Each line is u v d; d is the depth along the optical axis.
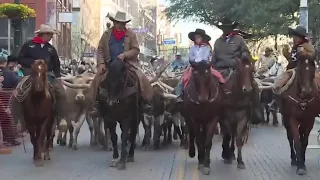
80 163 12.91
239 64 11.84
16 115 12.40
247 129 12.18
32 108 12.00
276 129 21.17
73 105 15.26
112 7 76.94
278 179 10.95
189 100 11.49
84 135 19.20
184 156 14.04
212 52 12.19
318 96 11.28
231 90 11.88
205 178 11.09
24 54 12.99
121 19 12.30
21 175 11.39
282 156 14.06
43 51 13.00
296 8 34.00
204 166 11.59
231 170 12.00
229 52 12.45
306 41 11.98
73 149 15.34
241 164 12.17
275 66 20.81
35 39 13.06
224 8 37.97
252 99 12.14
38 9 37.75
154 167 12.36
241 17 35.56
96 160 13.38
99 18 72.19
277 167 12.37
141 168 12.23
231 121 12.12
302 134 11.88
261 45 42.62
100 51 12.39
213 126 11.59
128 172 11.71
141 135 18.80
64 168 12.23
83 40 54.62
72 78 15.38
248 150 15.22
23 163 12.94
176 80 16.45
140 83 12.32
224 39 12.58
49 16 38.12
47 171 11.83
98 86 12.09
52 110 12.57
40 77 11.72
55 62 13.21
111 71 11.48
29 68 12.91
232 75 12.02
